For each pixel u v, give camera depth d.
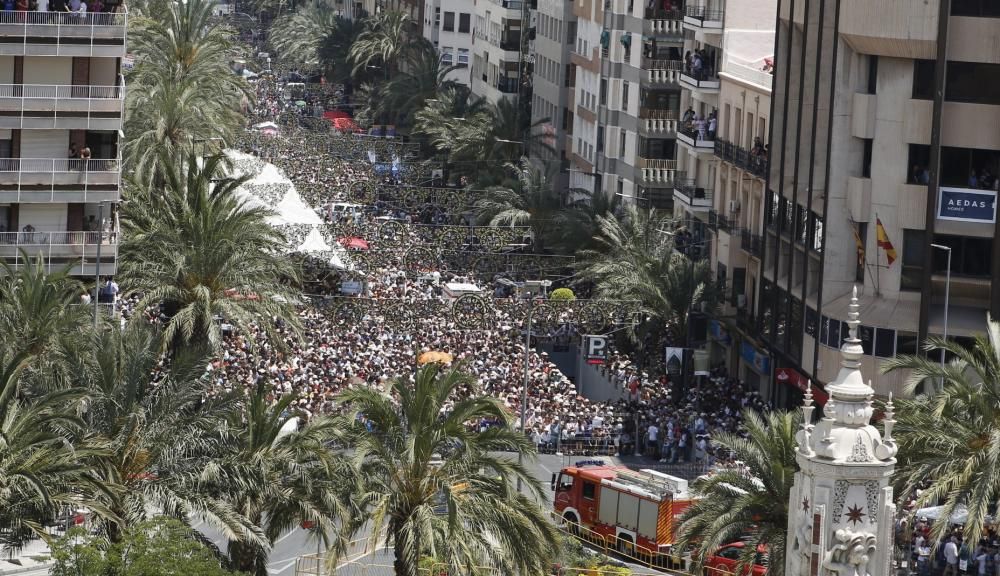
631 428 92.69
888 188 92.88
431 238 130.75
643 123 143.12
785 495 60.91
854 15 93.06
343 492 57.81
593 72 157.88
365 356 97.94
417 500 57.84
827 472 32.94
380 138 181.50
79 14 94.50
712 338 114.38
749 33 126.62
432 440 57.31
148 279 81.88
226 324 98.88
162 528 53.84
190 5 130.62
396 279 120.25
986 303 90.75
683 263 109.88
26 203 94.88
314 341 101.31
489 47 198.62
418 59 194.88
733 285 117.56
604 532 76.75
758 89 117.62
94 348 59.22
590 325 108.94
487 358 100.50
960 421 63.06
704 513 62.91
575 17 169.88
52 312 74.88
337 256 115.88
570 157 168.38
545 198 138.00
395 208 151.75
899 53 91.69
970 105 89.69
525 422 88.81
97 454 55.03
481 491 57.84
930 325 90.62
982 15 89.25
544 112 178.38
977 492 59.97
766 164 108.56
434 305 107.12
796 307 100.75
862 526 33.00
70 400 57.12
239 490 56.84
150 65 122.31
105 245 93.62
